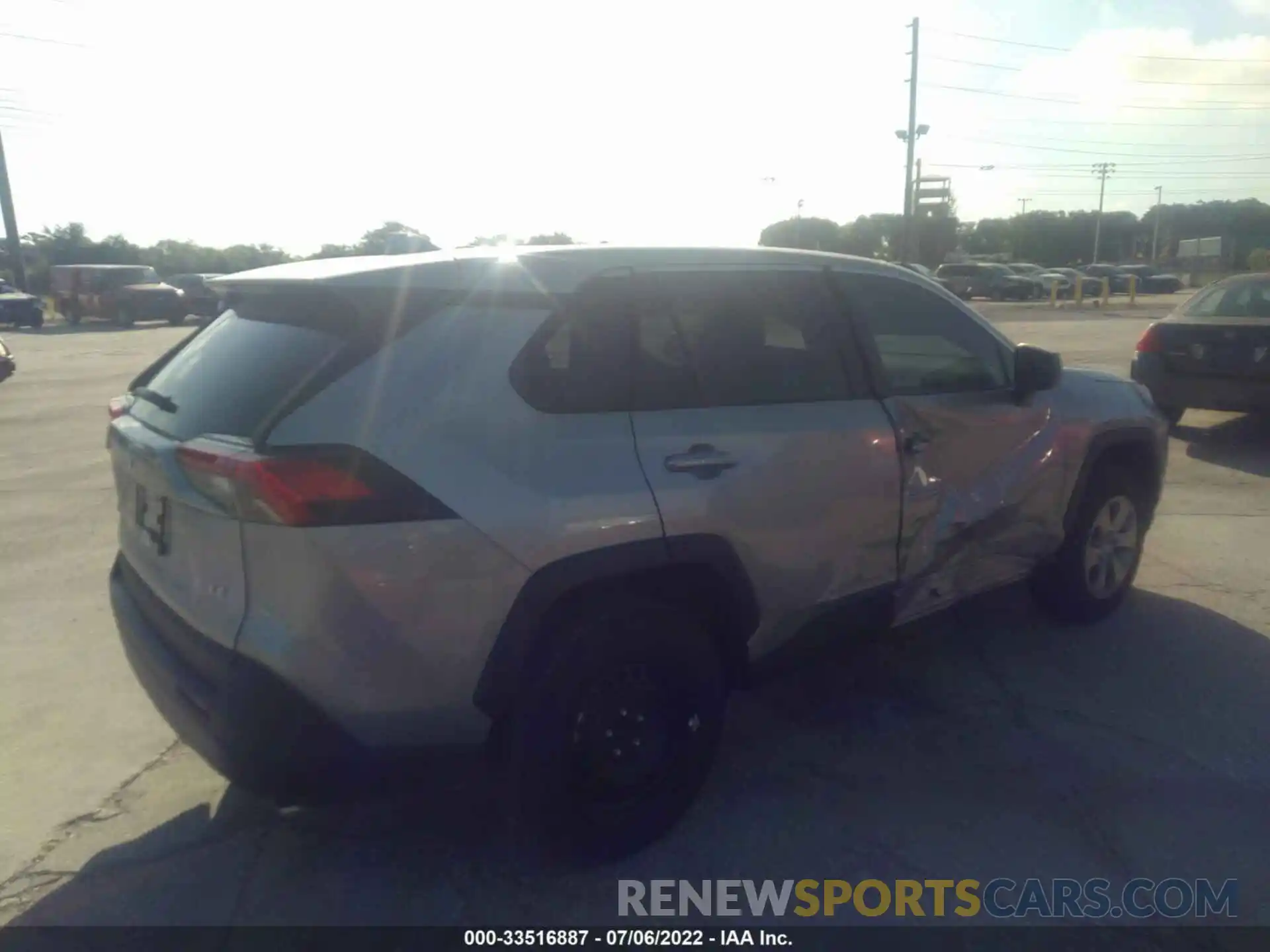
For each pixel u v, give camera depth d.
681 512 3.45
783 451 3.76
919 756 4.23
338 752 3.04
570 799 3.39
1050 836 3.69
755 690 4.42
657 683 3.56
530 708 3.26
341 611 2.96
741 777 4.08
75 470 9.88
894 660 5.12
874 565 4.16
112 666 5.18
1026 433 4.80
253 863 3.59
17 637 5.55
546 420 3.31
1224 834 3.68
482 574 3.12
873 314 4.30
